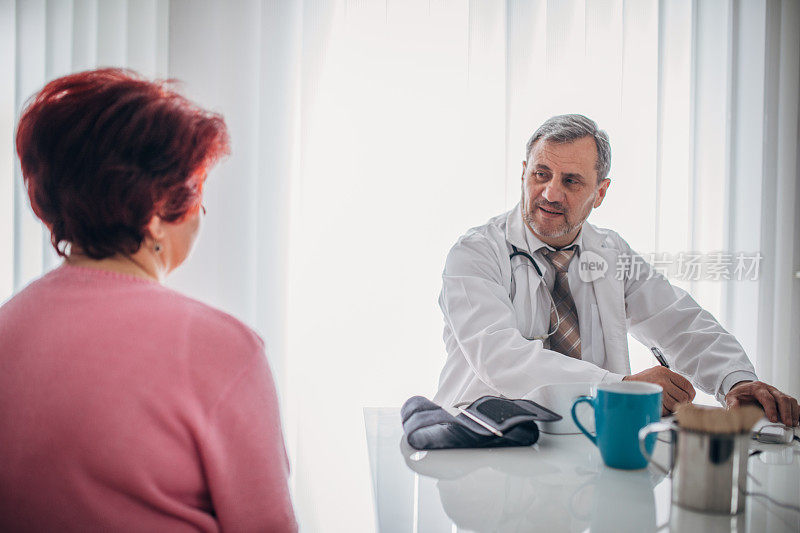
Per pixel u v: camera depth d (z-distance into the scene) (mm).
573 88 1928
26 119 583
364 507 1838
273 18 1801
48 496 541
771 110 2078
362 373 1847
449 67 1864
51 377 541
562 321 1469
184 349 571
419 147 1855
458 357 1495
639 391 723
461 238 1522
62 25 1739
